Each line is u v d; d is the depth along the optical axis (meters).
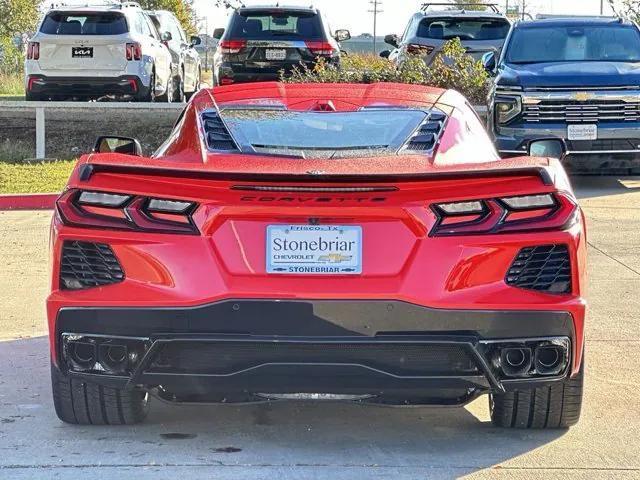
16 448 4.86
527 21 15.59
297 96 5.77
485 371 4.51
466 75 17.97
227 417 5.43
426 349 4.51
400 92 5.85
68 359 4.66
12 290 8.56
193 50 25.98
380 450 4.90
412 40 20.58
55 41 18.31
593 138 14.07
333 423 5.35
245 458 4.76
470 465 4.69
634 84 14.07
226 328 4.46
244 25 19.64
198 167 4.55
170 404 5.66
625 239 10.91
